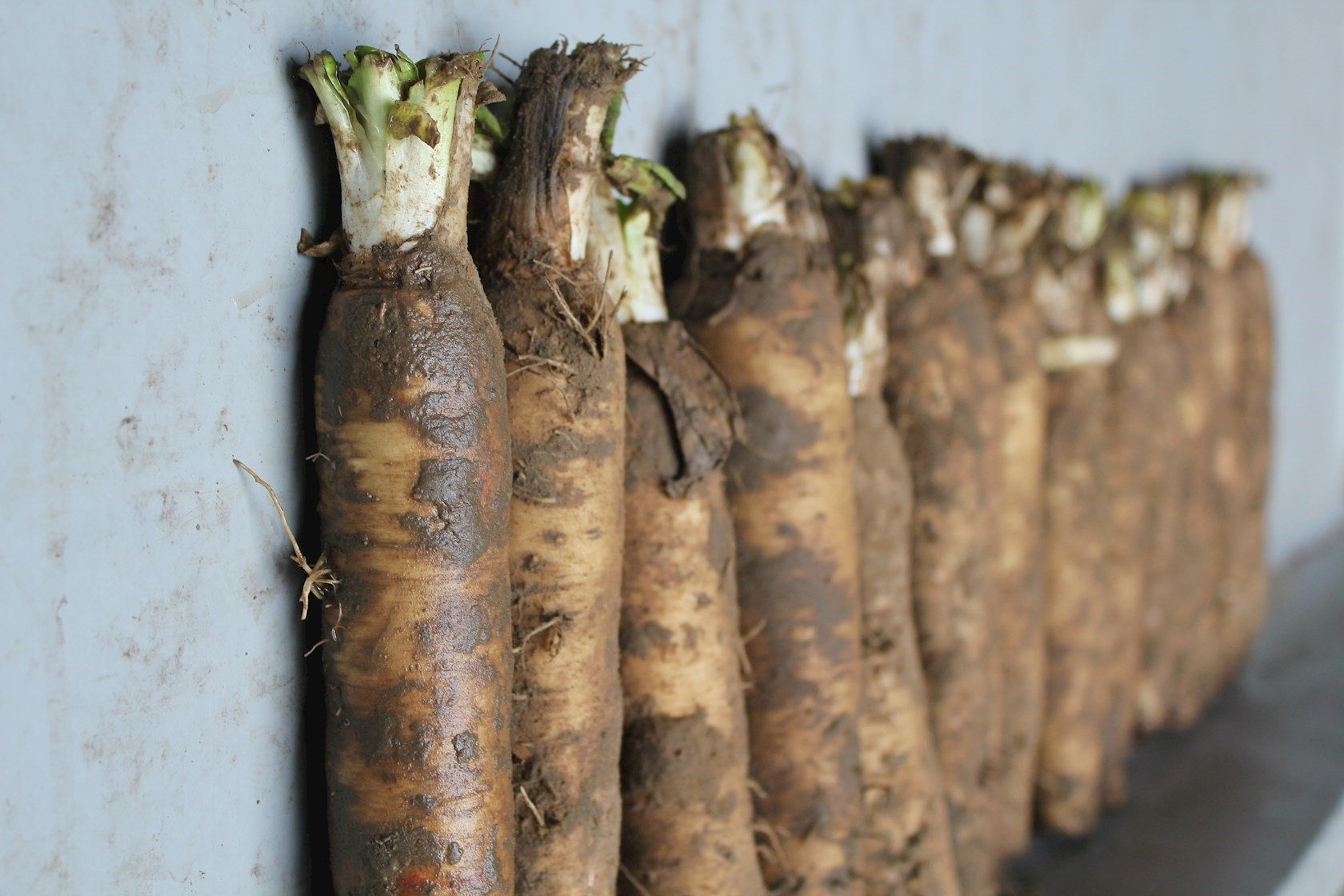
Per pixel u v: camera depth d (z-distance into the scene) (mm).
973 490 900
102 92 637
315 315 693
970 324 914
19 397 627
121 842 654
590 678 716
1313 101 1998
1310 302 2023
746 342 790
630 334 752
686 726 756
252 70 670
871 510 849
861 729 844
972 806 912
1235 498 1450
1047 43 1222
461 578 671
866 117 963
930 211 932
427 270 671
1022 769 980
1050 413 1035
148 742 658
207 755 673
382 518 667
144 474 652
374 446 667
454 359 669
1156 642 1231
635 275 760
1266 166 1835
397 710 670
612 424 717
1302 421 2025
